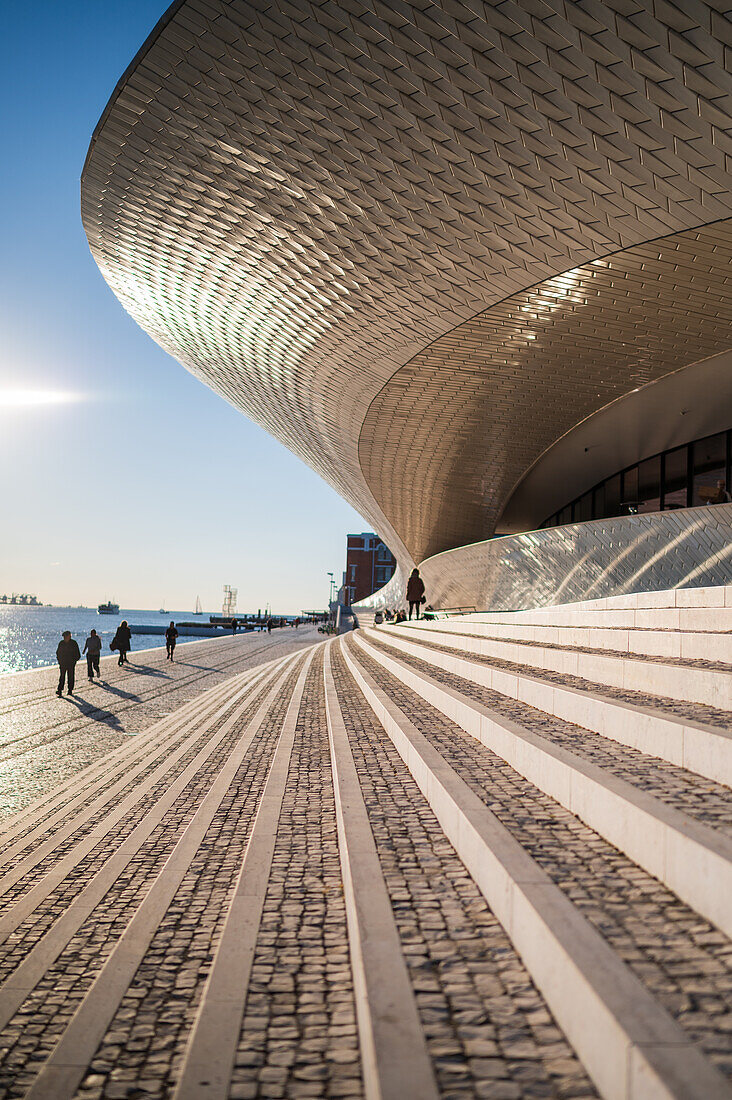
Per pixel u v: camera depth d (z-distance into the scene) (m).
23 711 14.02
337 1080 1.96
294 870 3.69
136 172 14.43
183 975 2.85
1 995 2.89
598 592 14.59
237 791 6.16
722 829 2.36
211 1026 2.23
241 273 16.88
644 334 14.13
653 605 7.44
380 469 26.23
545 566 16.72
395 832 3.59
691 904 2.24
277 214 13.89
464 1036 1.89
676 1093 1.36
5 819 6.45
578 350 15.26
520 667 6.91
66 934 3.48
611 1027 1.62
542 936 2.10
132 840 5.03
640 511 21.69
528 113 9.42
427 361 17.02
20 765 9.05
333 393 21.44
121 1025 2.47
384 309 15.60
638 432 19.31
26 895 4.17
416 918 2.60
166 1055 2.28
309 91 10.60
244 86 11.05
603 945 1.96
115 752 9.35
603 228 10.82
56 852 5.17
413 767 4.80
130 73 11.74
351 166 11.76
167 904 3.61
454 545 31.61
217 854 4.44
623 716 3.85
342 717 7.75
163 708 14.38
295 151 11.92
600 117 8.99
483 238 12.15
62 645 16.41
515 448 21.47
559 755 3.51
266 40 10.08
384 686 9.09
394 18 9.01
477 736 5.07
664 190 9.62
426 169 11.15
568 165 9.92
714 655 4.88
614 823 2.80
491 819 3.12
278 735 9.04
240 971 2.59
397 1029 1.91
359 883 2.92
